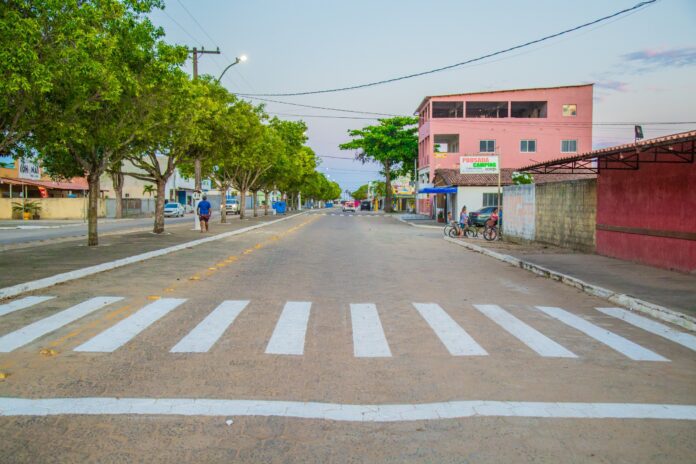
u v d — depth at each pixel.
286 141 52.34
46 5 11.84
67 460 3.83
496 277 13.66
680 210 13.64
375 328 7.84
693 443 4.25
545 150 55.03
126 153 22.12
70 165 21.27
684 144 13.16
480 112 59.25
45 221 43.31
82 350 6.52
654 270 14.10
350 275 13.40
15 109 13.09
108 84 13.65
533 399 5.14
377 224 43.47
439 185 48.12
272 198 97.88
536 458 3.95
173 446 4.06
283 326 7.87
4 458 3.84
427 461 3.88
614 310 9.67
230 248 20.41
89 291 10.64
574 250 19.98
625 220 16.44
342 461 3.87
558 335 7.69
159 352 6.48
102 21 15.09
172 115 20.38
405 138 69.12
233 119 29.47
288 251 19.44
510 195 26.53
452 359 6.38
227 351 6.55
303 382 5.49
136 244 20.39
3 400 4.90
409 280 12.73
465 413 4.77
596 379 5.78
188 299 9.90
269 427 4.42
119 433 4.27
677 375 5.98
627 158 15.88
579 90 54.66
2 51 10.80
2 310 8.75
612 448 4.13
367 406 4.89
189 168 38.56
